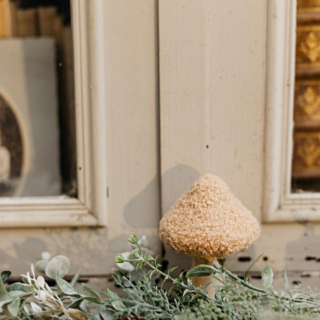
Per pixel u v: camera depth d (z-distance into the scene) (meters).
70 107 0.81
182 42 0.75
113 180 0.79
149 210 0.79
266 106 0.77
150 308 0.67
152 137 0.78
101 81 0.76
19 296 0.64
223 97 0.76
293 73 0.76
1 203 0.79
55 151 0.88
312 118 0.81
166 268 0.80
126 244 0.80
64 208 0.79
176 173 0.78
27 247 0.80
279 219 0.79
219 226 0.64
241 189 0.79
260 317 0.59
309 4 0.78
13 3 0.89
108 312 0.70
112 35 0.75
